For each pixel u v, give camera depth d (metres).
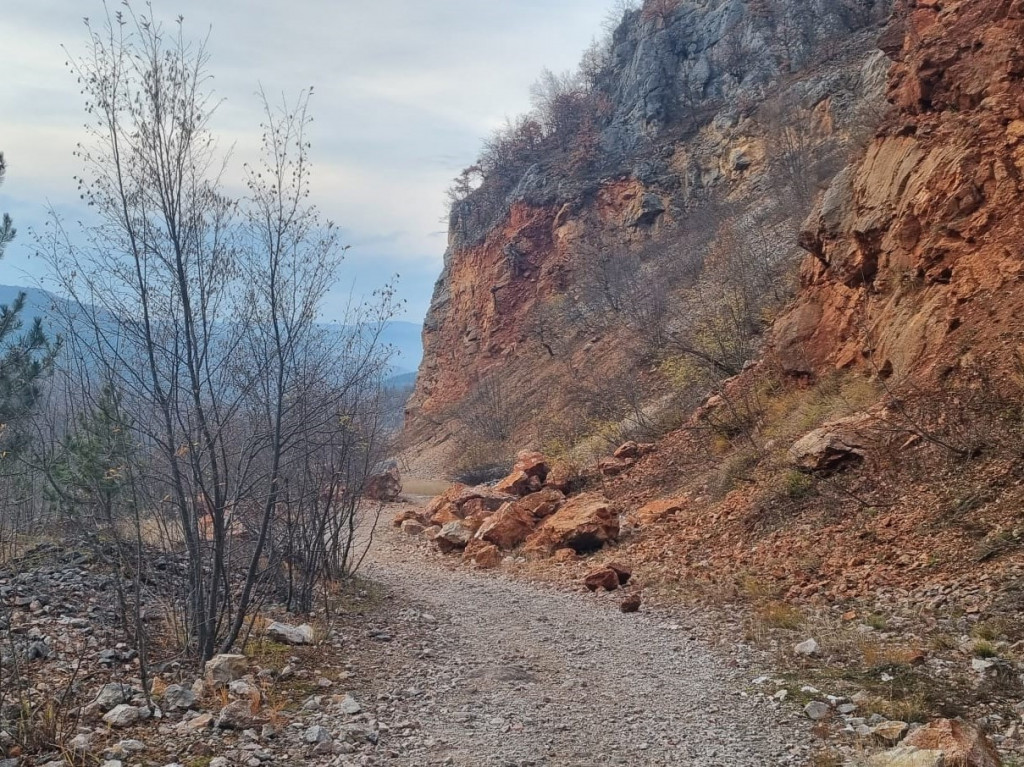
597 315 42.28
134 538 8.34
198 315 6.49
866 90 39.53
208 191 7.59
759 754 5.10
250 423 7.37
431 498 27.50
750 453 14.68
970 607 7.49
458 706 6.04
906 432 11.46
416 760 4.96
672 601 9.83
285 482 8.20
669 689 6.51
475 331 57.56
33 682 5.77
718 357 22.86
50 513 10.22
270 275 6.98
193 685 5.93
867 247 15.43
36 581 8.10
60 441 7.30
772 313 22.50
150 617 7.55
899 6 18.89
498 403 43.16
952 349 12.08
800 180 32.69
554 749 5.21
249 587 6.77
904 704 5.63
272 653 7.01
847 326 15.82
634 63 62.44
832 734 5.34
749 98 49.34
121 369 6.31
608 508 13.94
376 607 9.73
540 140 74.56
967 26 14.96
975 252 12.87
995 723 5.28
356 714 5.71
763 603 9.00
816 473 12.05
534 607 9.98
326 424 8.96
